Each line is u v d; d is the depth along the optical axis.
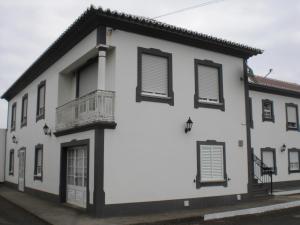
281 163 21.27
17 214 13.50
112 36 12.72
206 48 15.00
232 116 15.36
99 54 12.52
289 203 14.73
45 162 17.36
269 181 19.92
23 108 22.66
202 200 13.92
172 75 13.88
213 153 14.55
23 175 21.20
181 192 13.47
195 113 14.27
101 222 11.02
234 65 15.84
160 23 13.32
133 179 12.48
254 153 19.89
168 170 13.28
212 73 15.16
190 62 14.47
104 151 12.08
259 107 20.72
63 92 16.28
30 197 18.12
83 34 13.70
